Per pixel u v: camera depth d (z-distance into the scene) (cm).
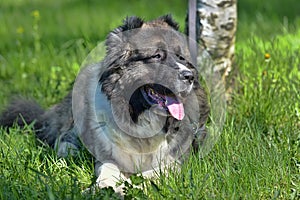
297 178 746
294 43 1263
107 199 646
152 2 2081
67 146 851
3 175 715
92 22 1728
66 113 898
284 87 977
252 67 1060
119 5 2053
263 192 712
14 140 866
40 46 1464
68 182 714
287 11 1880
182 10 1909
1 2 2116
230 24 981
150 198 683
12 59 1316
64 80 1119
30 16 1894
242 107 933
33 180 717
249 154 762
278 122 898
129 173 792
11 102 991
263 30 1495
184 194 671
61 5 2097
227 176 715
